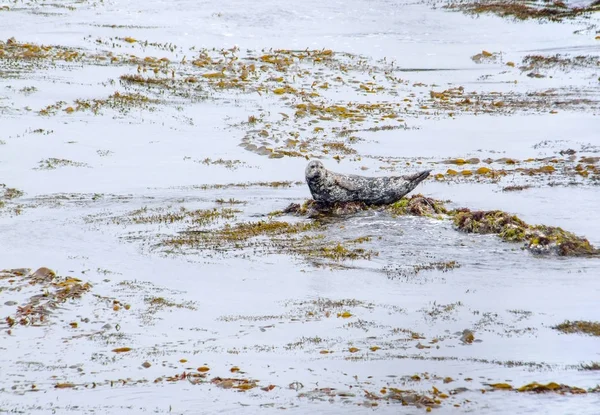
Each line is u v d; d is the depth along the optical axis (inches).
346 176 2218.3
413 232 1962.4
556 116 3882.9
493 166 2955.2
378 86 4675.2
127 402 969.5
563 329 1242.6
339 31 6289.4
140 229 2047.2
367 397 968.9
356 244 1863.9
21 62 4527.6
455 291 1488.7
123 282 1569.9
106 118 3602.4
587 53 5275.6
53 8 6673.2
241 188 2623.0
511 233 1873.8
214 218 2165.4
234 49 5433.1
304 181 2755.9
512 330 1245.7
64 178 2755.9
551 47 5546.3
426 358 1120.8
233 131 3540.8
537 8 6830.7
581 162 2955.2
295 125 3700.8
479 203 2304.4
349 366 1093.8
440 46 5816.9
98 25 5989.2
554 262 1690.5
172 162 3016.7
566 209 2206.0
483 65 5241.1
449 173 2805.1
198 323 1321.4
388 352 1152.2
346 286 1536.7
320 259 1734.7
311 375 1058.7
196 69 4795.8
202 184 2694.4
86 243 1900.8
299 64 5167.3
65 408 953.5
